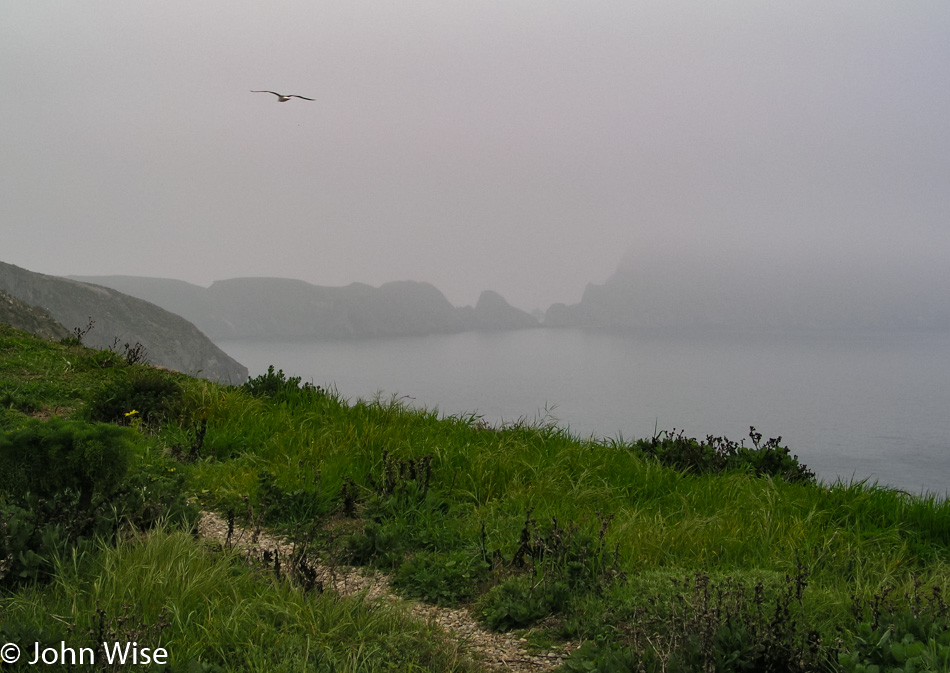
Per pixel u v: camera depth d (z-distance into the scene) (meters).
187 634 4.20
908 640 3.88
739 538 6.77
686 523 7.00
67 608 4.44
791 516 7.50
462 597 5.80
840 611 4.96
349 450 9.36
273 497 7.60
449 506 7.83
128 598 4.54
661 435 11.90
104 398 11.27
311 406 12.08
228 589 4.86
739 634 4.27
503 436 10.93
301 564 5.38
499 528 7.14
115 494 6.17
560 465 9.38
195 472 8.65
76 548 5.18
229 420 10.83
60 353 15.02
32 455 5.42
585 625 5.04
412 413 11.88
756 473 10.48
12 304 25.11
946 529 7.47
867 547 6.77
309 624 4.45
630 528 6.88
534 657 4.71
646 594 5.24
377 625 4.67
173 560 5.08
